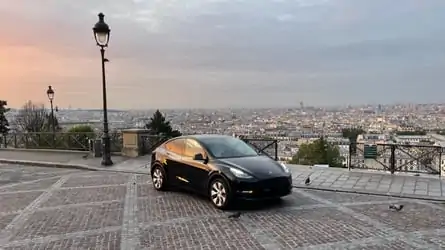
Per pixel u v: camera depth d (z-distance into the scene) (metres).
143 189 11.20
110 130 19.64
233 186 8.42
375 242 6.32
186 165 9.91
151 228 7.23
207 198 9.84
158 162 10.91
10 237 6.79
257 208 8.70
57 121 32.25
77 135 21.34
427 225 7.29
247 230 7.02
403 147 13.09
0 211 8.73
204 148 9.69
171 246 6.21
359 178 12.20
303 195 10.07
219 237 6.64
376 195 10.06
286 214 8.14
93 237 6.74
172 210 8.60
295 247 6.10
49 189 11.44
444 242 6.34
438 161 12.59
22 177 13.98
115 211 8.58
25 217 8.16
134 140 18.62
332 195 10.08
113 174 14.30
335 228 7.11
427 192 10.16
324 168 14.16
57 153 20.47
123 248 6.16
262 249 6.03
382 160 13.51
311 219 7.74
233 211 8.46
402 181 11.64
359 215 8.04
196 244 6.30
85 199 9.91
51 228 7.32
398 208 8.44
